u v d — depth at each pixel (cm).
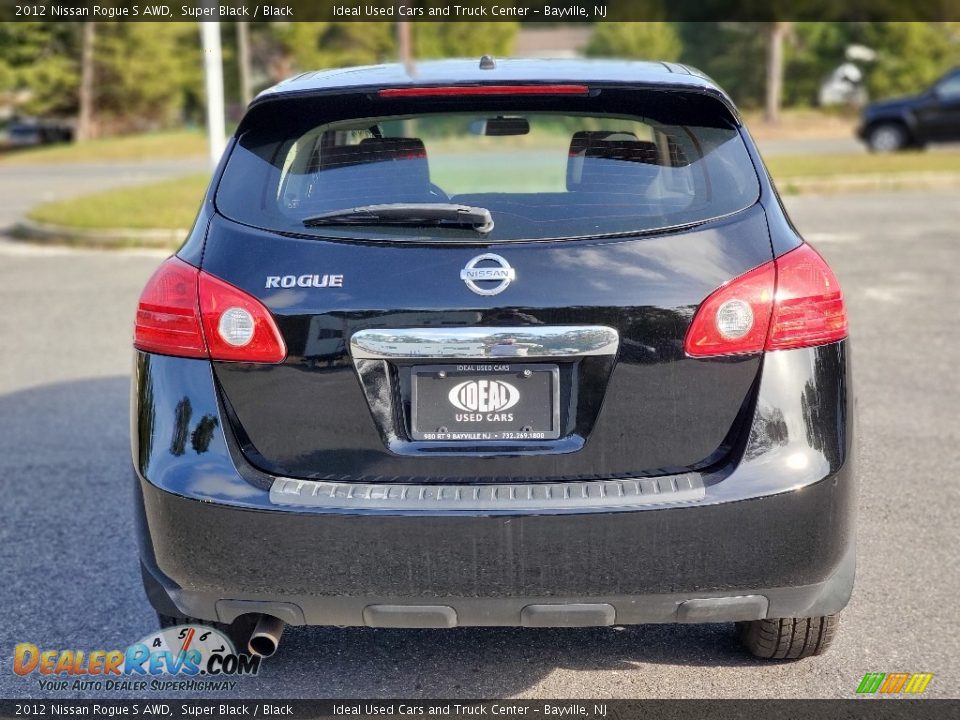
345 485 248
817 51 4847
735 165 266
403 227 252
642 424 246
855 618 333
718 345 246
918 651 312
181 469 252
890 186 1666
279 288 250
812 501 246
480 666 310
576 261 246
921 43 4606
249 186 269
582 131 299
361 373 248
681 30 4869
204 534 250
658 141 271
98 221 1235
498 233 250
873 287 860
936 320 746
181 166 2748
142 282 935
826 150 2583
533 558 241
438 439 249
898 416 537
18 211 1576
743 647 316
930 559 374
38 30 4669
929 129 2389
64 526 417
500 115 284
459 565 243
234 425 254
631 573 243
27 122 4988
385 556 244
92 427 539
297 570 247
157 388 259
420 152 269
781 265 252
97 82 4919
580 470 247
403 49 1609
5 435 527
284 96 275
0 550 394
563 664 310
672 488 243
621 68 296
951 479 450
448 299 245
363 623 255
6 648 324
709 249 250
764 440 246
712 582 245
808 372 251
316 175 270
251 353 251
